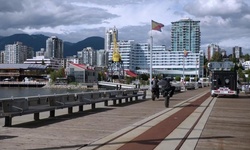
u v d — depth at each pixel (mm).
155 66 147875
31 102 14133
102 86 101625
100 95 22188
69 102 17641
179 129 12688
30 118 15773
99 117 16391
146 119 15617
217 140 10633
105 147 9227
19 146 9242
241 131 12617
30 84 157250
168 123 14352
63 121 14695
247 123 15000
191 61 143750
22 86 158375
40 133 11430
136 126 13281
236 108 22844
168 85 22734
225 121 15539
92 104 21062
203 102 28141
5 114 12422
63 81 155375
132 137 10820
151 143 9867
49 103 15656
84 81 158875
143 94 32531
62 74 162500
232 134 11844
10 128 12484
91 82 153125
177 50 152250
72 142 9914
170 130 12406
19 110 13141
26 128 12523
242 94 48094
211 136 11328
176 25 152875
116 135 11148
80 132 11758
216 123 14766
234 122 15250
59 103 16453
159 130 12367
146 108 21703
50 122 14320
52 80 160500
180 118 16234
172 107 22609
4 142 9805
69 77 160375
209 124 14391
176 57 144875
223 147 9578
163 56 146750
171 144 9781
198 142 10234
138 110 20234
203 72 146125
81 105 19312
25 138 10477
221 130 12742
